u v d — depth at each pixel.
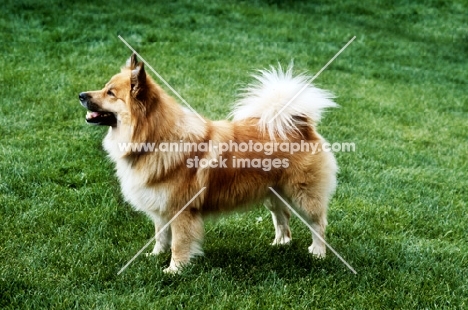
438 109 10.45
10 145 6.91
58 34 11.81
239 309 4.11
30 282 4.24
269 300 4.24
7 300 4.04
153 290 4.27
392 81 11.94
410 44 14.71
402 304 4.31
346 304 4.27
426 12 17.61
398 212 6.06
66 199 5.77
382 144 8.23
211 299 4.24
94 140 7.26
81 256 4.73
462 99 11.22
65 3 14.12
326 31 14.73
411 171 7.30
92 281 4.39
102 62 10.54
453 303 4.38
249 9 15.83
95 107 4.36
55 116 7.93
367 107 9.92
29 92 8.70
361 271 4.77
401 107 10.16
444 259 5.11
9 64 9.88
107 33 12.31
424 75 12.59
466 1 18.72
